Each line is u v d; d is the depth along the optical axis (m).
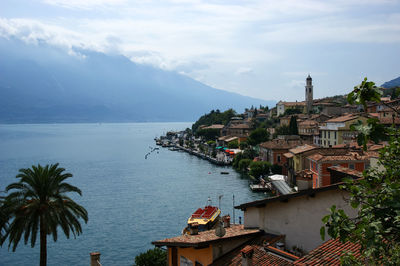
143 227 74.75
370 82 9.46
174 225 75.94
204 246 21.47
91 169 169.50
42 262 36.53
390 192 9.35
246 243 22.56
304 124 174.25
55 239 37.72
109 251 62.12
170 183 127.44
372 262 10.34
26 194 35.94
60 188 38.22
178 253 23.84
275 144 133.25
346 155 64.06
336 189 20.09
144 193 109.69
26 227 35.91
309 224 21.09
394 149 10.27
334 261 16.25
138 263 45.22
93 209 90.00
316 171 65.25
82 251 62.28
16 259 59.38
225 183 124.44
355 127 9.68
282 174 124.25
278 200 21.92
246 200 97.81
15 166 181.62
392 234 9.67
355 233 9.28
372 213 9.30
